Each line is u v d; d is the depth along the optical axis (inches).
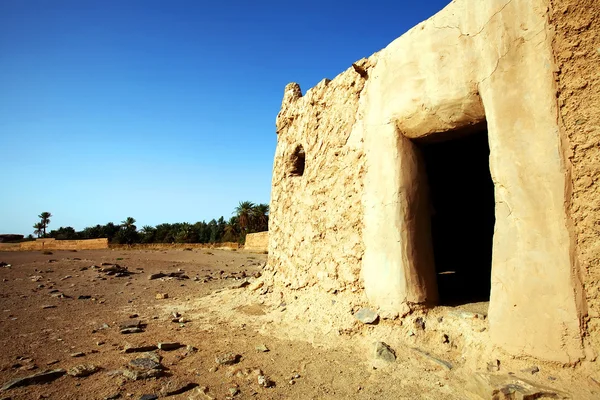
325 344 167.6
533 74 120.0
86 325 221.5
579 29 111.9
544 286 113.0
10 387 124.7
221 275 483.5
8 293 333.4
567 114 112.8
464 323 143.1
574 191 110.1
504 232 124.4
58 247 1318.9
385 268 167.8
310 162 232.7
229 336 191.8
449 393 115.5
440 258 262.2
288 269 242.7
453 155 238.4
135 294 341.1
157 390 125.0
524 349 115.6
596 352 102.7
